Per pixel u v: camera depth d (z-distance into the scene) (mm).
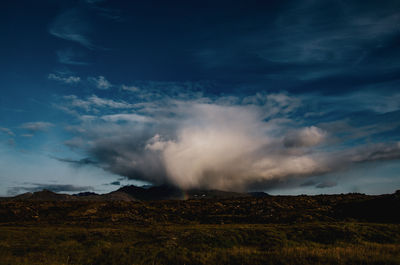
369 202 59531
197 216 63594
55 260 24312
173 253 24734
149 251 25828
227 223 53812
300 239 30625
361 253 21031
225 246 28656
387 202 56094
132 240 33062
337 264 18688
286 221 51531
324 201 71688
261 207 67062
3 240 32406
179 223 55469
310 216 53125
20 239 33094
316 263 18906
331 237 30906
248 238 31047
